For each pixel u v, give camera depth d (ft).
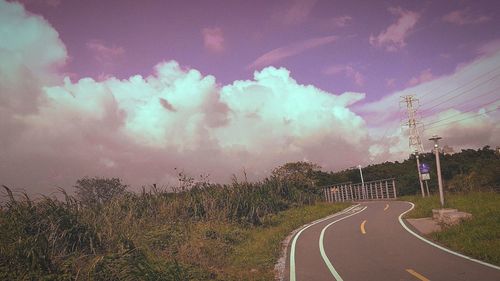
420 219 72.43
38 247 29.96
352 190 231.91
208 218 70.38
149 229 52.31
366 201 179.22
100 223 42.47
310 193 158.30
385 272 35.42
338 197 235.61
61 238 35.27
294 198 126.00
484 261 36.29
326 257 45.09
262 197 99.81
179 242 48.98
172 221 60.80
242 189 90.48
